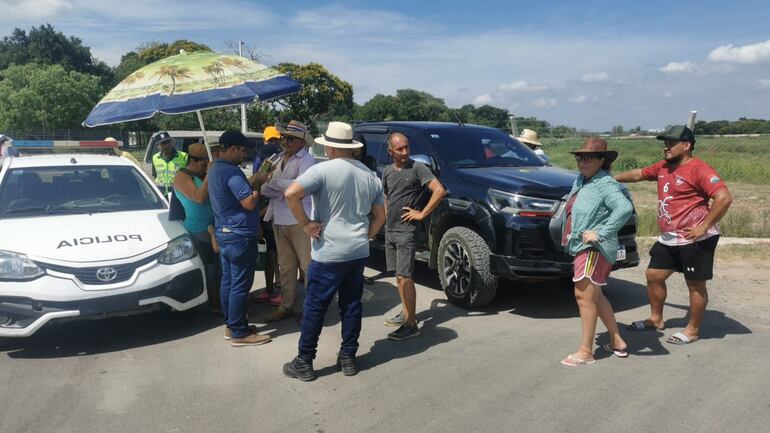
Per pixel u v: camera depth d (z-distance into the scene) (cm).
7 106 3866
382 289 641
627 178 508
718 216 431
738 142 1533
